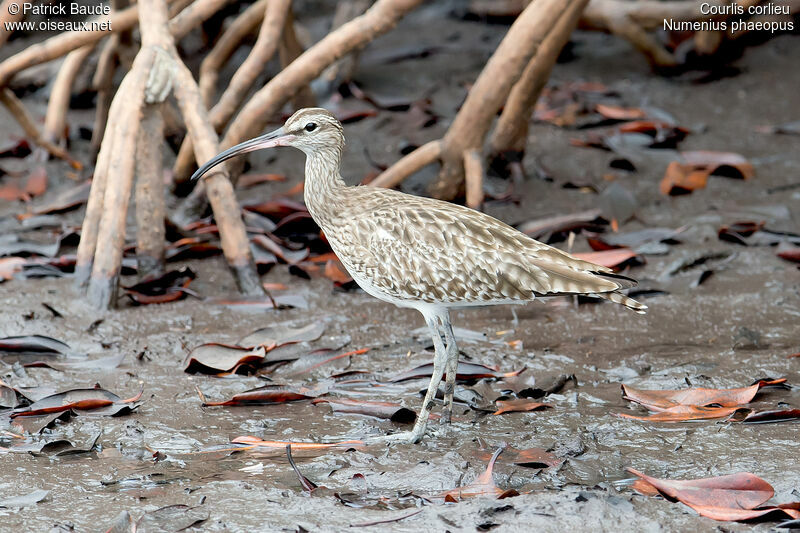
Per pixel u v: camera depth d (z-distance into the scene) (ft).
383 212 28.30
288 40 49.21
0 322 33.60
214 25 60.64
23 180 47.78
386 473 23.86
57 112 51.42
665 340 32.45
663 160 48.70
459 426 26.86
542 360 30.96
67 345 31.96
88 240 36.37
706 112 54.39
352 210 29.07
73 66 52.01
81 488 23.32
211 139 37.47
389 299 28.76
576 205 44.75
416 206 28.27
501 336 33.14
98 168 36.63
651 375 29.66
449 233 27.30
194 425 27.07
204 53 61.87
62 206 44.52
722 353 31.04
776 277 37.19
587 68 61.26
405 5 39.88
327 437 26.37
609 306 35.58
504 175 47.14
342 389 29.48
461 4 69.97
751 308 34.71
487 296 27.20
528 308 35.83
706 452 24.52
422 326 34.19
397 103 54.70
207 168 31.17
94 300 35.35
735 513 21.25
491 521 21.04
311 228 41.93
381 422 27.40
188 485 23.43
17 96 59.88
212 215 44.04
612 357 31.17
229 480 23.57
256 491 22.91
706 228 41.65
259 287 36.76
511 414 27.48
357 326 34.19
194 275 38.24
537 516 21.18
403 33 67.26
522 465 24.26
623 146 50.01
